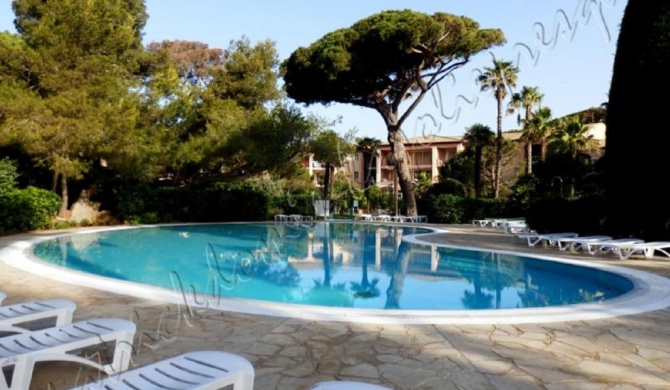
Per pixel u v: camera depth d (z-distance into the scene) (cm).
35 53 1482
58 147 1463
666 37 1116
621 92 1212
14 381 262
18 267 784
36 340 299
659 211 1150
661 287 666
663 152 1128
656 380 318
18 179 1661
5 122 1374
